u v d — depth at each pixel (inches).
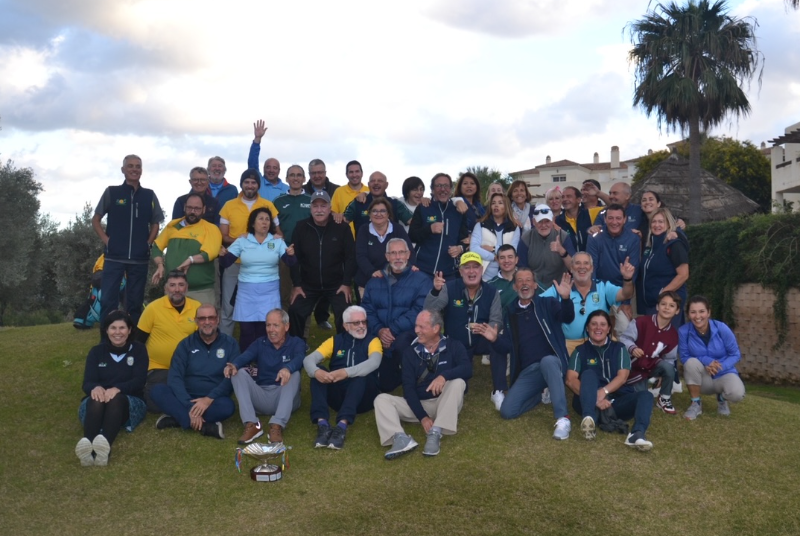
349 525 211.6
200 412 279.4
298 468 253.4
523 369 299.3
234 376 282.7
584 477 241.0
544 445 267.0
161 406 284.5
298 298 348.2
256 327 343.9
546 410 303.0
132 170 360.8
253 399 287.1
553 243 320.5
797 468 250.7
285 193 397.1
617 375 278.5
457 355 281.0
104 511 222.5
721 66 819.4
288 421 297.3
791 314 478.3
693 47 828.6
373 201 347.3
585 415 270.1
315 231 349.1
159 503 227.6
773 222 487.5
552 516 216.4
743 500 227.1
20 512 221.1
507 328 308.8
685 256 317.4
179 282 305.6
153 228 371.9
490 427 285.1
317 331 416.5
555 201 385.1
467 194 393.4
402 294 311.4
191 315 311.1
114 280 362.0
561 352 293.6
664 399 298.7
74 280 994.1
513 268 322.3
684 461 254.4
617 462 252.5
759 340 504.7
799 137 733.9
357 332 289.7
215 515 219.1
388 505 223.3
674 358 296.8
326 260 348.5
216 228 356.2
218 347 293.3
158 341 308.8
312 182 408.2
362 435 284.4
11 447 274.2
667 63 843.4
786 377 486.0
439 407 271.0
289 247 337.4
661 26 850.8
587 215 386.0
